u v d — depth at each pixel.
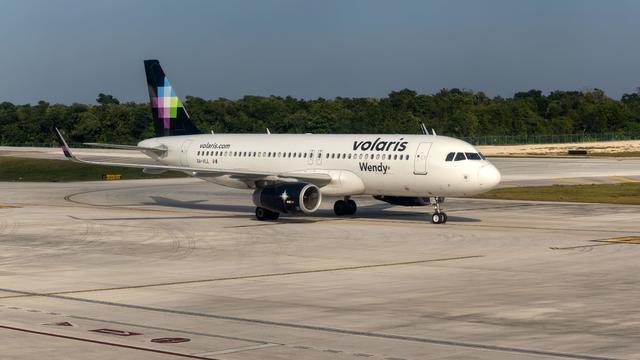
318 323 50.53
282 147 125.69
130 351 43.38
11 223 114.62
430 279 67.00
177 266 75.44
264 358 41.91
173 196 166.75
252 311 54.41
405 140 113.25
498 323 50.25
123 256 82.38
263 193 113.00
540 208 133.00
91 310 55.09
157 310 54.97
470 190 107.31
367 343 45.28
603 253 81.69
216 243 92.00
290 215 123.38
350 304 56.59
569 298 58.22
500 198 152.75
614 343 45.03
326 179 116.56
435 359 41.69
